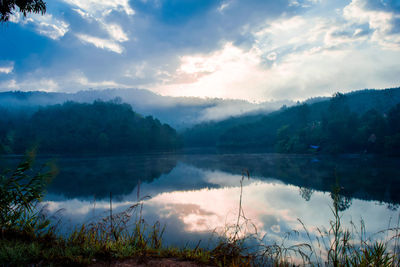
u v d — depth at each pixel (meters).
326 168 44.19
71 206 19.48
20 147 89.88
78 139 106.06
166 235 11.55
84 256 3.75
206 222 14.20
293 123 123.25
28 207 4.89
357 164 49.25
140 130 122.25
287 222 14.63
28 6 5.61
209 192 25.62
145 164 57.78
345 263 4.05
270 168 46.38
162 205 19.55
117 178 36.88
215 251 4.52
